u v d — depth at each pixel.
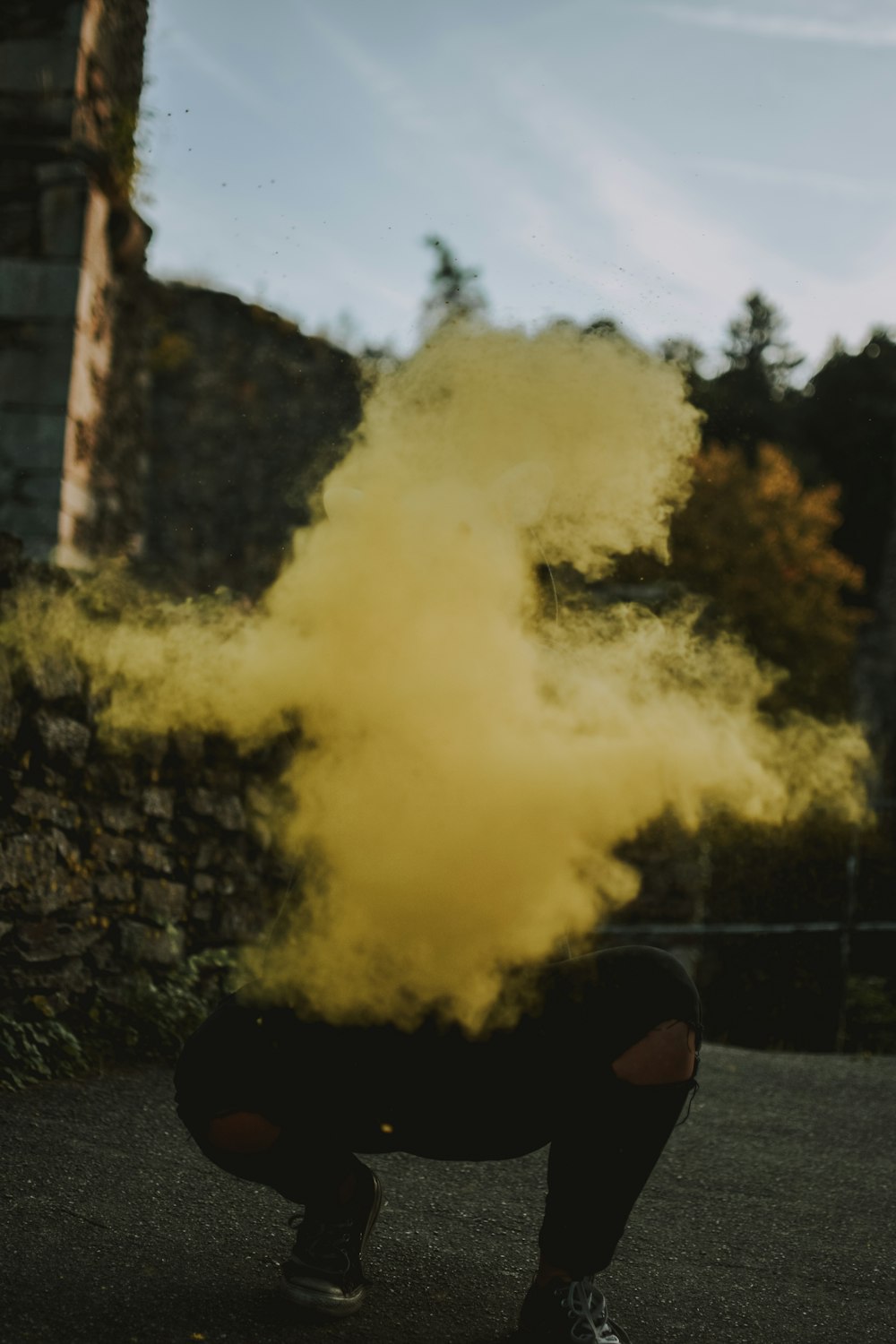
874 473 32.78
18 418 8.45
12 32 8.34
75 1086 4.16
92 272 8.67
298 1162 2.39
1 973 4.32
